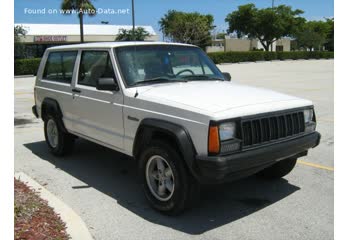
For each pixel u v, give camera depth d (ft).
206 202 15.83
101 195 16.63
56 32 163.22
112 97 16.52
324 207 15.12
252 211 14.90
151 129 14.47
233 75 88.53
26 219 12.39
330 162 20.79
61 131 21.38
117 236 13.02
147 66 17.03
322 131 28.19
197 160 12.89
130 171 19.81
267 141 13.92
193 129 13.12
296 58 179.22
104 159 21.83
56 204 14.33
